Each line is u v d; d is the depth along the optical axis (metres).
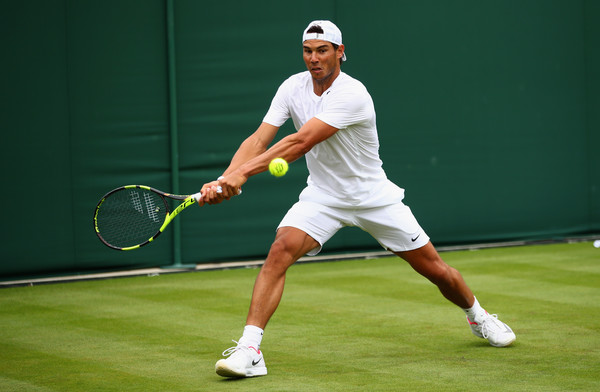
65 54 22.20
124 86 22.83
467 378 11.89
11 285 21.47
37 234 22.16
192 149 23.69
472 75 27.23
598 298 18.25
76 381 12.08
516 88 27.97
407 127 26.33
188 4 23.38
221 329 15.77
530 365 12.57
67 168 22.39
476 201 27.50
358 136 12.59
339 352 13.66
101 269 22.92
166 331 15.63
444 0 26.69
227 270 23.53
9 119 21.72
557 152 28.78
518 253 25.95
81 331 15.75
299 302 18.31
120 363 13.17
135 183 23.08
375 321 16.17
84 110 22.47
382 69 25.89
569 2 28.78
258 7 24.19
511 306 17.44
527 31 28.09
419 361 12.96
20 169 21.91
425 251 13.15
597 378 11.80
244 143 13.14
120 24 22.70
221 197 12.26
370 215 13.02
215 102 23.84
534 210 28.47
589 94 29.23
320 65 12.27
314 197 12.89
